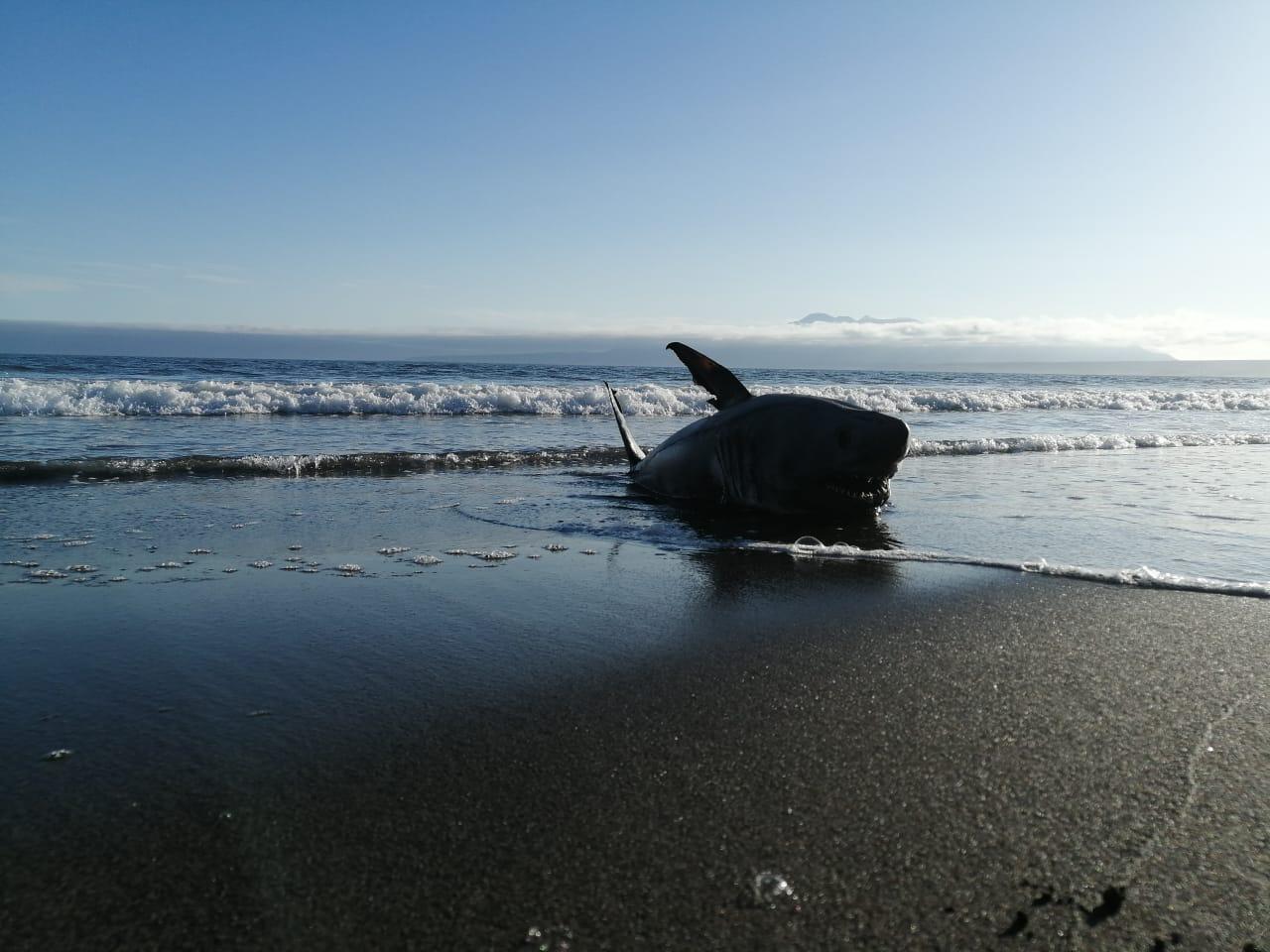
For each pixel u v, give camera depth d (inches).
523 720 110.0
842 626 154.3
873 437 256.1
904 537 242.5
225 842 80.0
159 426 536.7
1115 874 76.2
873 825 84.0
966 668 130.6
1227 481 363.9
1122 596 175.3
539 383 1274.6
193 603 166.6
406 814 85.3
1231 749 102.4
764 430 277.6
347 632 148.5
